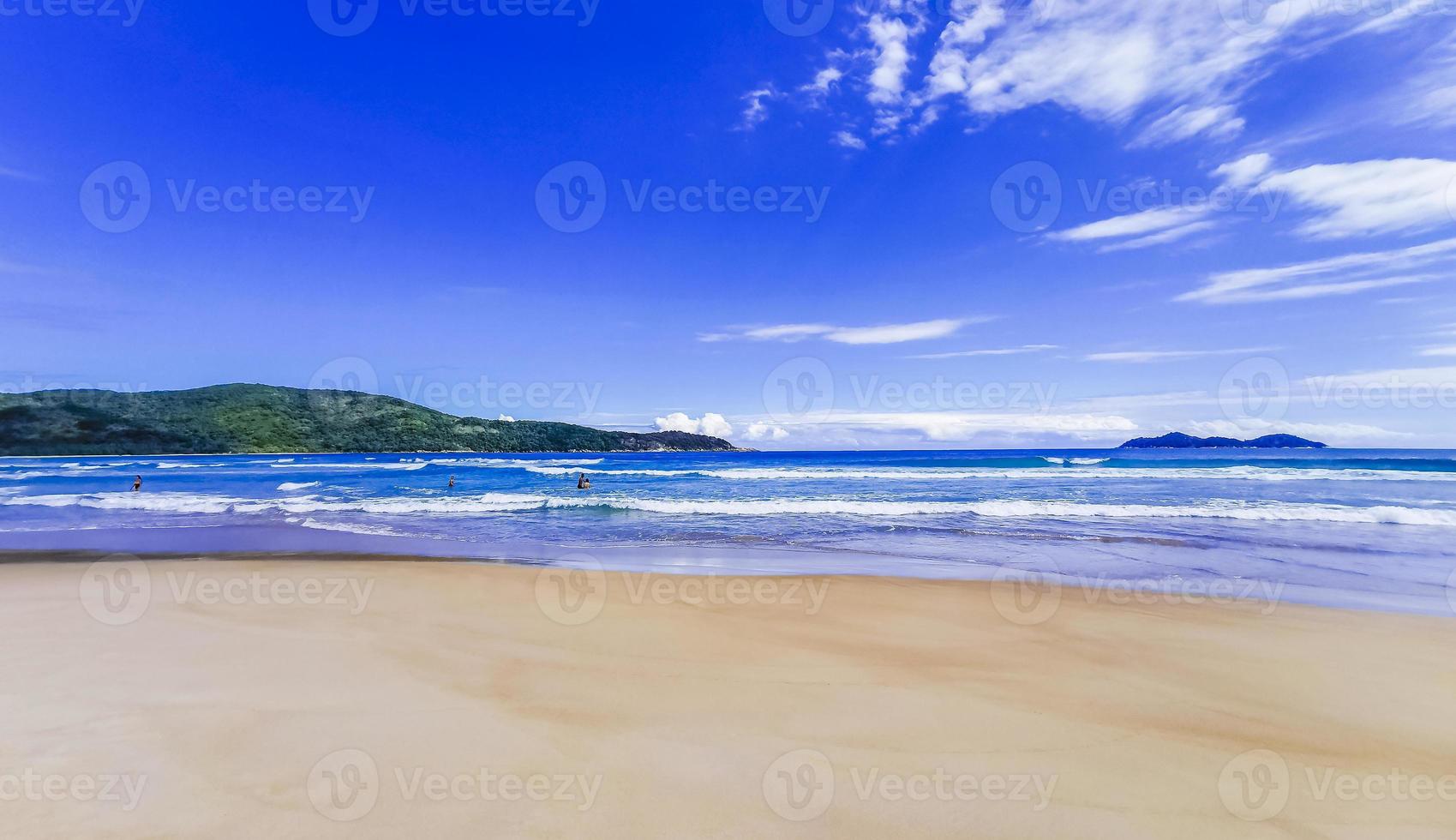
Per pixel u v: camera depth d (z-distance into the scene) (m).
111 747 3.22
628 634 5.43
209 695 3.94
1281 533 11.83
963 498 18.81
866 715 3.76
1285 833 2.63
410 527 13.43
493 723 3.58
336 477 32.22
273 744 3.29
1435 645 5.22
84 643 5.04
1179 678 4.46
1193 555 9.68
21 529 13.12
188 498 19.88
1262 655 4.96
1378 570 8.46
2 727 3.45
